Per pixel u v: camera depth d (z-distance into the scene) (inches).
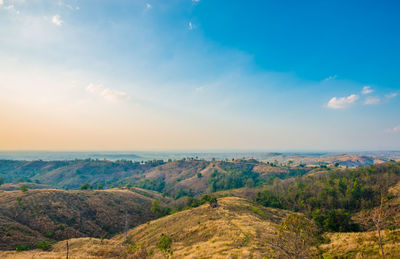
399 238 1041.5
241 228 1930.4
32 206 3587.6
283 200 5388.8
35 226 3159.5
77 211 3937.0
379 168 5969.5
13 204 3526.1
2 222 2888.8
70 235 3233.3
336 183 5462.6
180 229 2357.3
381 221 844.6
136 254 1734.7
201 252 1478.8
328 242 1296.8
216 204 3070.9
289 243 838.5
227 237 1717.5
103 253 2124.8
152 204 5002.5
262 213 2979.8
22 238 2699.3
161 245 1643.7
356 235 1299.2
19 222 3152.1
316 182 6028.5
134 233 3115.2
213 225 2111.2
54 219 3464.6
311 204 4781.0
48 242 2743.6
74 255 2049.7
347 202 4512.8
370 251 993.5
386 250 944.9
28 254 2153.1
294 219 870.4
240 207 3115.2
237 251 1352.1
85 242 2527.1
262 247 1386.6
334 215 2628.0
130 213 4594.0
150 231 2861.7
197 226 2253.9
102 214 4153.5
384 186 4557.1
